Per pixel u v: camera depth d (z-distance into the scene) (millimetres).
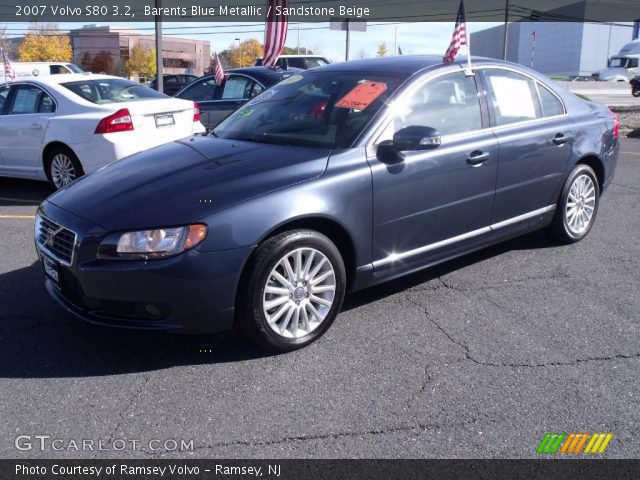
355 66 4914
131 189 3791
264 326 3656
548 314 4344
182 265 3391
